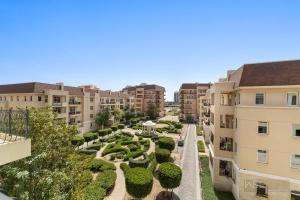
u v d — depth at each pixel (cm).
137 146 4088
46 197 1034
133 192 1897
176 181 2112
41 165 1139
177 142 4669
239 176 2086
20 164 991
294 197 1881
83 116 6384
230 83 2428
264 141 1995
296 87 1873
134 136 5597
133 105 10025
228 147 2441
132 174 1994
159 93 11250
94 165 2831
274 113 1953
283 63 2042
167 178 2105
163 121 8475
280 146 1927
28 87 4753
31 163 1019
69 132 1407
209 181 2692
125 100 9412
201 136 6012
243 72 2212
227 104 2675
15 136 722
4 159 596
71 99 5869
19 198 928
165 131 6444
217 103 2491
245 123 2097
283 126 1917
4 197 804
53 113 1452
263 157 2014
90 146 4144
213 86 2702
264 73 2081
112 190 2277
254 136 2047
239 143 2119
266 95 2042
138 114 9606
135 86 12219
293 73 1928
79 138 3925
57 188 1084
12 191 974
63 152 1307
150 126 5762
